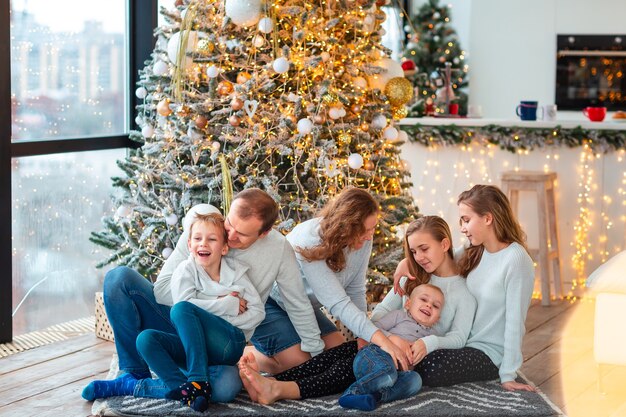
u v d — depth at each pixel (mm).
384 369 2934
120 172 4676
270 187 3684
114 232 4152
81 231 4445
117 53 4652
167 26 4031
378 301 4031
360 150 3893
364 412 2867
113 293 3041
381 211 3902
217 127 3805
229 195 3648
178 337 2961
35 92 4145
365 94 3971
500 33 7770
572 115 7719
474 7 7777
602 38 7605
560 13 7656
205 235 2953
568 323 4371
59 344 3834
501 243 3221
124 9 4684
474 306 3252
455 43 7832
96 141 4461
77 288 4430
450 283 3271
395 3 4500
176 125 3869
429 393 3064
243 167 3826
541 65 7723
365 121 3953
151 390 2975
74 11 4352
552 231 4945
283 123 3658
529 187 4824
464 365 3141
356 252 3211
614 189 4953
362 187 3943
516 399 3010
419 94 7520
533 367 3572
